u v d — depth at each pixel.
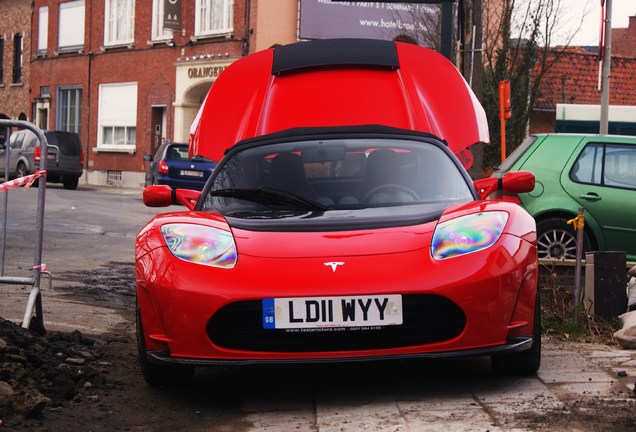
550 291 7.95
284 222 5.19
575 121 23.47
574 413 4.39
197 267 4.81
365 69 7.80
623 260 7.23
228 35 32.62
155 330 4.88
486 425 4.24
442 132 7.54
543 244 9.67
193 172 24.34
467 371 5.50
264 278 4.70
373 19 32.38
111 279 10.09
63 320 7.21
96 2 40.78
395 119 7.68
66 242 13.81
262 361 4.68
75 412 4.81
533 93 23.80
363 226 5.06
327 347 4.66
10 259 11.36
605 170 9.69
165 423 4.65
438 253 4.78
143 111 37.72
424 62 7.79
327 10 32.31
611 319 7.19
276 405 4.93
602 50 20.53
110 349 6.30
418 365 5.74
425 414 4.50
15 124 6.42
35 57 45.44
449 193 5.68
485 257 4.76
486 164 23.33
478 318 4.67
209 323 4.71
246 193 5.68
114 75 39.56
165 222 5.21
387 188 5.71
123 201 25.48
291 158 5.95
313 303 4.62
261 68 7.82
